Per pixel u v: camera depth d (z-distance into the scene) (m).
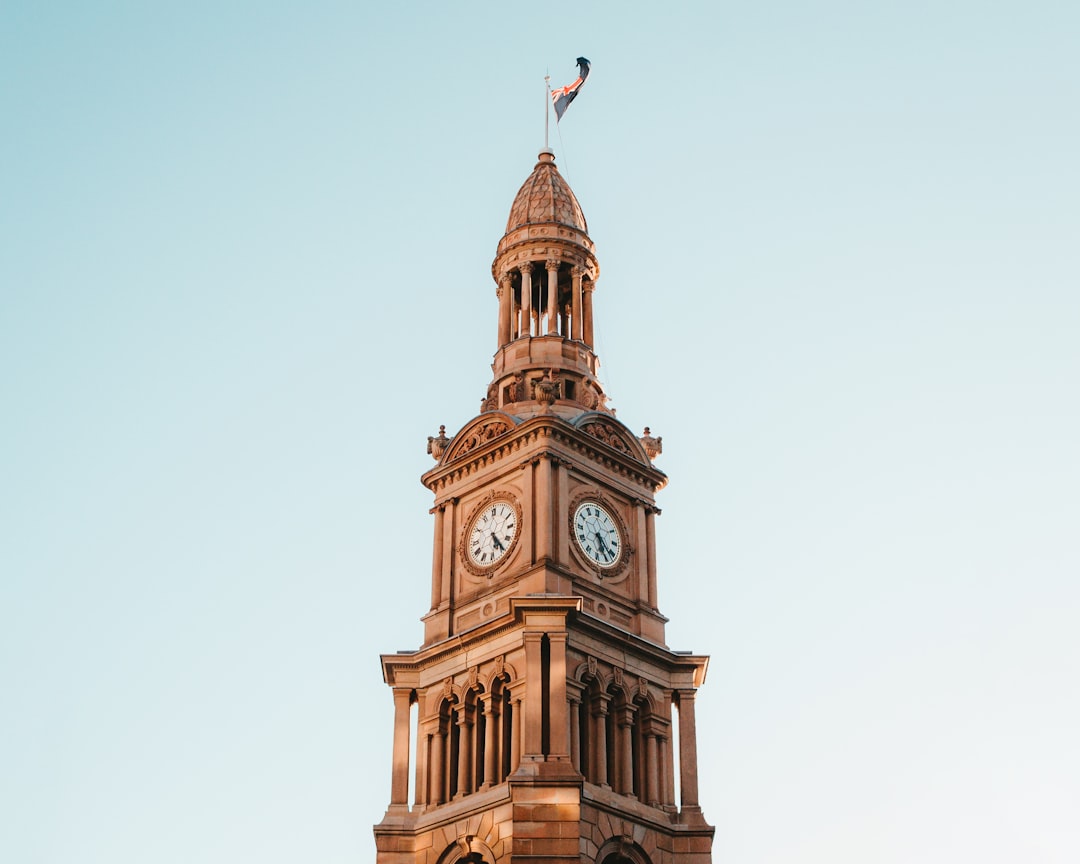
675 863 108.12
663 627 116.25
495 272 128.62
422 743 111.94
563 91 137.50
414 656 114.19
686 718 113.19
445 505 119.38
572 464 115.81
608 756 109.25
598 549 115.12
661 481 121.50
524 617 108.12
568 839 101.50
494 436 118.31
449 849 106.38
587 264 127.44
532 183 131.25
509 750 107.31
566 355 123.06
